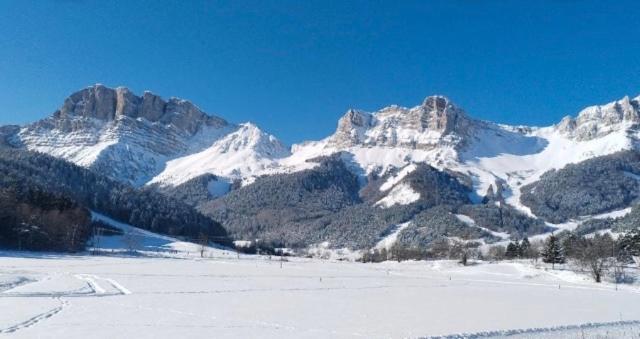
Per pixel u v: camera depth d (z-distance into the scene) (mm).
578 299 75375
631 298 78875
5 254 132375
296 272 119688
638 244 158250
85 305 50406
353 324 46438
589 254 124500
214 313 49969
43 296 55969
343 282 95438
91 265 110312
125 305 52031
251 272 113438
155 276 89625
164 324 42406
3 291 58344
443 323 48281
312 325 45281
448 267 157375
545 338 41250
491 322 49562
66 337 36250
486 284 102812
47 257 131875
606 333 43281
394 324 47031
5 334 36469
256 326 43562
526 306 64688
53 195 199500
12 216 155500
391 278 111062
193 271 107500
